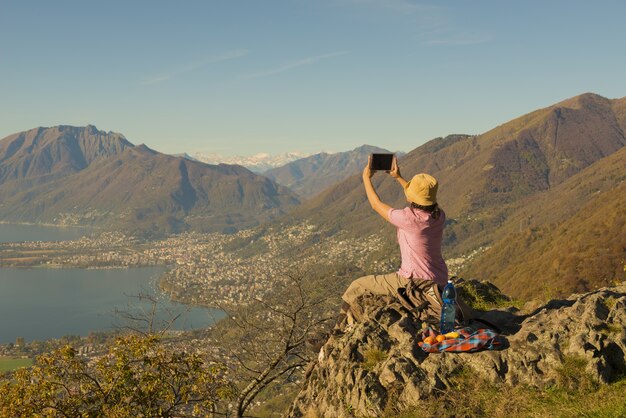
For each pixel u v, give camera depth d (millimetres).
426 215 8070
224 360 14523
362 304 9180
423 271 8305
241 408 14312
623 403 6094
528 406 6582
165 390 13703
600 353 7051
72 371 13805
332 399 8062
